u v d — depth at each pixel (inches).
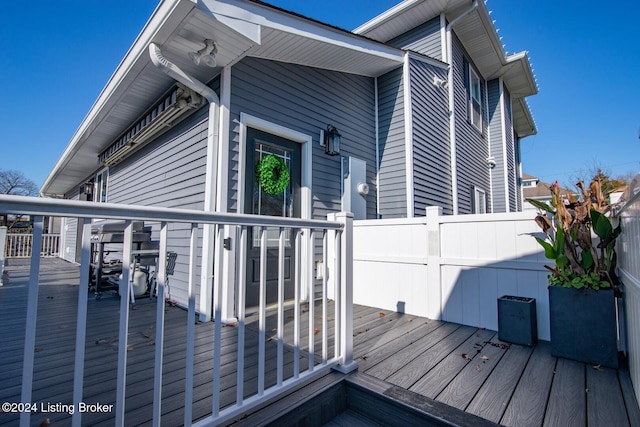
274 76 156.5
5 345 98.6
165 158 175.5
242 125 139.6
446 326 118.6
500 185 364.8
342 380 75.7
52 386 70.9
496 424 58.6
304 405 65.9
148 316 131.2
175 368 79.6
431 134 234.2
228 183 133.0
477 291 118.5
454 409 63.4
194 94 139.3
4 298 166.7
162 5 102.7
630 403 65.5
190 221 52.1
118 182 257.6
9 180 833.5
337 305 80.7
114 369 79.4
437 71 251.8
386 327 117.1
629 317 78.4
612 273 89.3
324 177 178.9
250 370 79.1
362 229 153.0
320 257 170.4
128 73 138.7
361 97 212.4
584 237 90.4
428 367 82.9
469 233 121.7
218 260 124.6
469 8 253.0
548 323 103.9
